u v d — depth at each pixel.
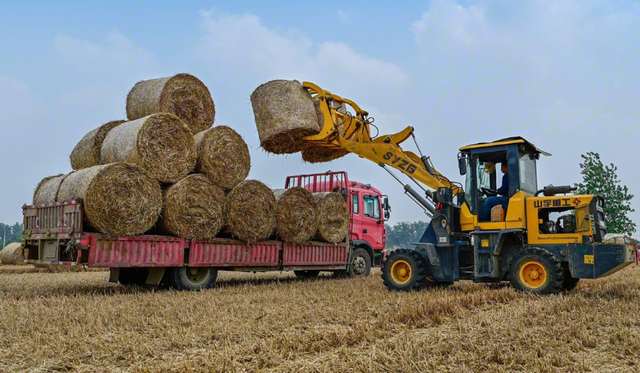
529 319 6.09
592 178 30.41
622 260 8.10
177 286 9.94
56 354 4.62
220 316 6.40
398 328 5.82
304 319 6.29
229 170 10.22
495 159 9.80
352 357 4.51
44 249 9.46
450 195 9.75
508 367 4.24
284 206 11.52
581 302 7.24
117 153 9.26
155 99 10.02
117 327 5.78
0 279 12.65
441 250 9.76
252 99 10.69
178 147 9.39
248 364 4.33
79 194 8.57
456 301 7.48
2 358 4.51
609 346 4.90
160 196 9.20
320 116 11.13
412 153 11.20
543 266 8.41
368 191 14.84
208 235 9.97
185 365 4.13
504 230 9.00
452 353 4.65
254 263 11.16
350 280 12.33
